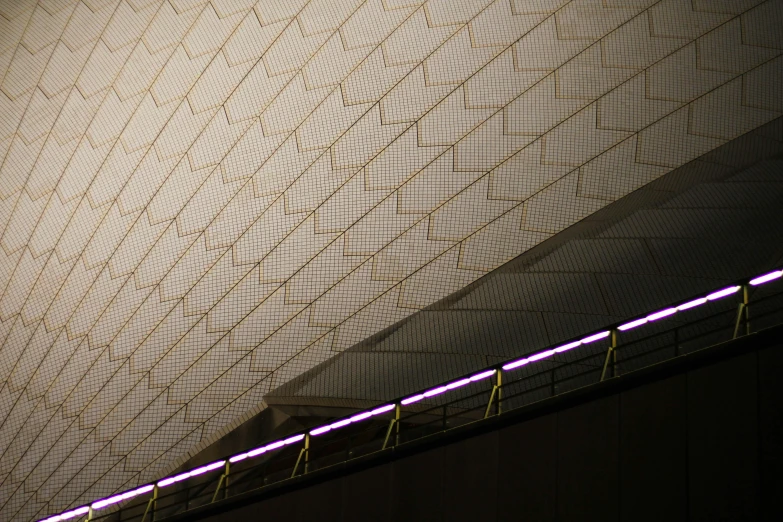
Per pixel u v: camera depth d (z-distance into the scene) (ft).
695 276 48.08
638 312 48.47
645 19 57.62
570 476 38.86
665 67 56.85
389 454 45.91
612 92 57.26
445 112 59.57
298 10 62.03
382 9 60.70
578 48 58.13
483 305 54.19
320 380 56.08
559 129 57.62
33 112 65.77
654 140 55.93
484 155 58.49
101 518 57.77
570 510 38.40
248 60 62.64
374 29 60.75
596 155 56.65
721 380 35.45
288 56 62.08
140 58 64.39
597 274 51.78
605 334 43.65
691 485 35.14
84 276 64.23
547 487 39.45
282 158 61.72
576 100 57.67
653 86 56.80
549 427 40.32
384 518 44.70
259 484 51.88
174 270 62.59
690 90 56.18
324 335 58.29
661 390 37.17
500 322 52.49
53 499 61.31
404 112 60.18
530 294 53.16
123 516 56.75
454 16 59.67
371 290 58.29
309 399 55.47
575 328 49.62
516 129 58.29
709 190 52.24
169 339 61.82
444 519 42.47
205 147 62.95
